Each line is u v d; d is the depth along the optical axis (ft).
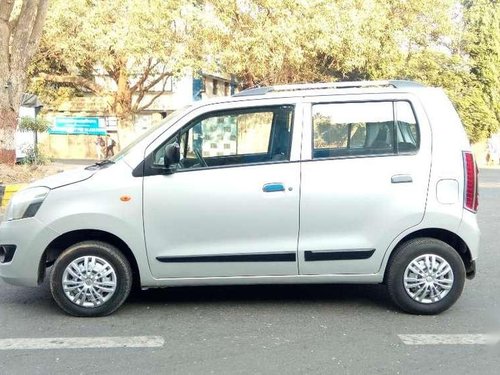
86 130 108.37
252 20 71.15
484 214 36.40
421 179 16.15
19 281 16.14
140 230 15.88
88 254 16.10
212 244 16.02
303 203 15.97
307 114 16.35
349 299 18.20
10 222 16.15
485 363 13.32
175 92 111.34
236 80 97.86
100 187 15.87
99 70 97.71
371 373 12.73
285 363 13.25
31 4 44.11
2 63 43.83
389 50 85.46
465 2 116.78
